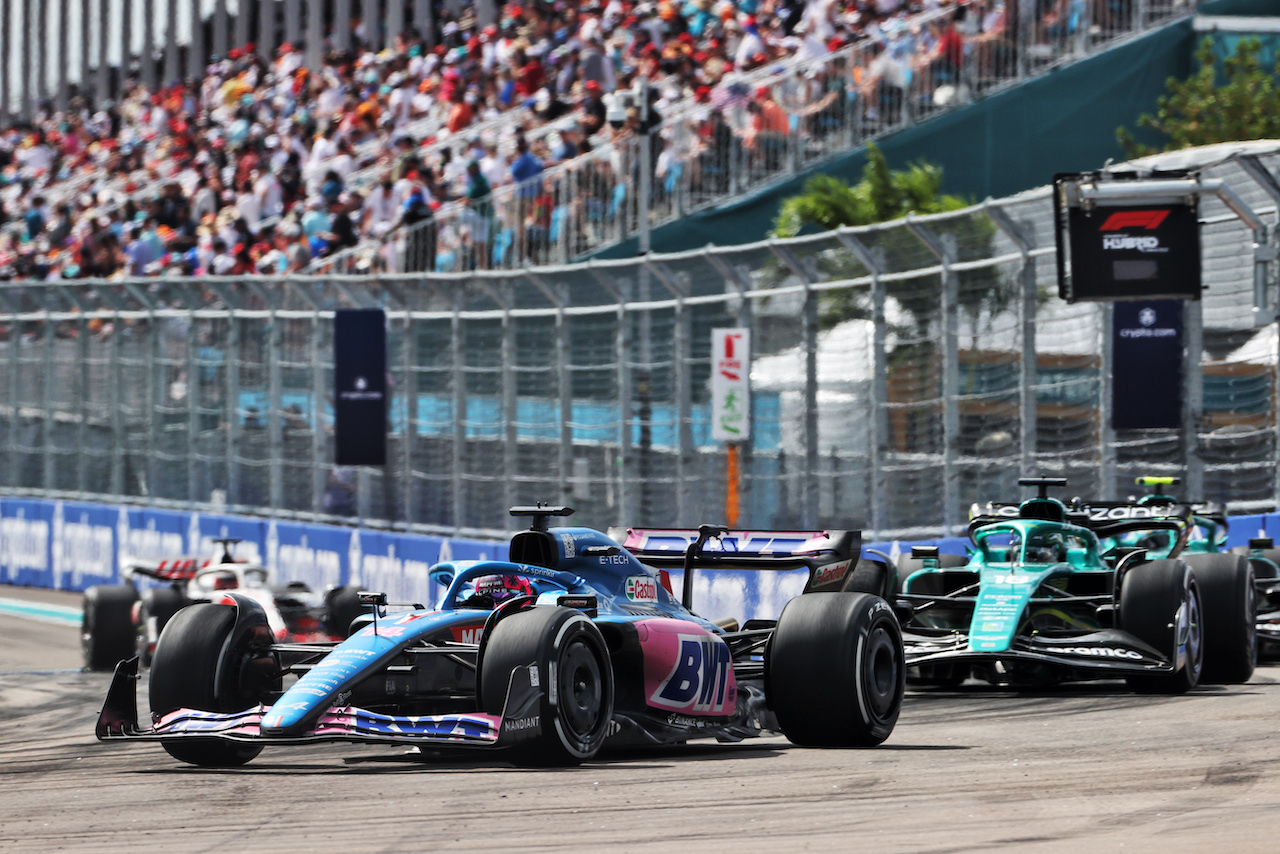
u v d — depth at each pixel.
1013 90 87.12
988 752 25.62
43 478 87.69
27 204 151.88
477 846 18.00
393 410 68.19
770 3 99.00
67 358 85.62
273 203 115.44
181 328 78.38
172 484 79.25
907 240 52.28
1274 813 19.38
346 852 17.86
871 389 52.91
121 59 160.12
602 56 98.69
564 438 61.38
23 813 21.84
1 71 169.00
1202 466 48.06
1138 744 26.28
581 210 85.38
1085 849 17.31
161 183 133.75
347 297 69.00
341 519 70.44
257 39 155.12
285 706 22.91
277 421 73.31
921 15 89.19
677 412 57.81
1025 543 36.97
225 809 21.25
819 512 54.84
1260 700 33.12
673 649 26.06
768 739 28.59
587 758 23.88
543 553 26.88
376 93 125.25
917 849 17.48
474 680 26.17
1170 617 34.47
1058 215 45.16
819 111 85.44
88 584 82.44
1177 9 90.19
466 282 65.12
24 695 44.75
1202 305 51.69
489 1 123.12
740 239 84.44
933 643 36.25
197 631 25.25
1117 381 48.47
